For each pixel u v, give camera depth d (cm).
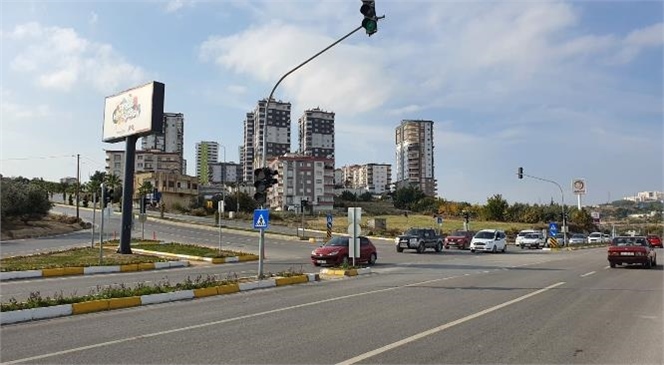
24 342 859
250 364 713
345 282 1852
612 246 2541
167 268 2523
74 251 3144
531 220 9975
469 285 1705
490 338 879
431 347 812
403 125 17262
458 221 9306
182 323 1028
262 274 1830
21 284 1797
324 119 16612
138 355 763
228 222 7362
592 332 934
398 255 3581
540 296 1422
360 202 14238
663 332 939
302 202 5603
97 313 1172
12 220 5538
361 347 811
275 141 15350
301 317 1088
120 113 3231
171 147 15262
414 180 16725
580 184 7256
